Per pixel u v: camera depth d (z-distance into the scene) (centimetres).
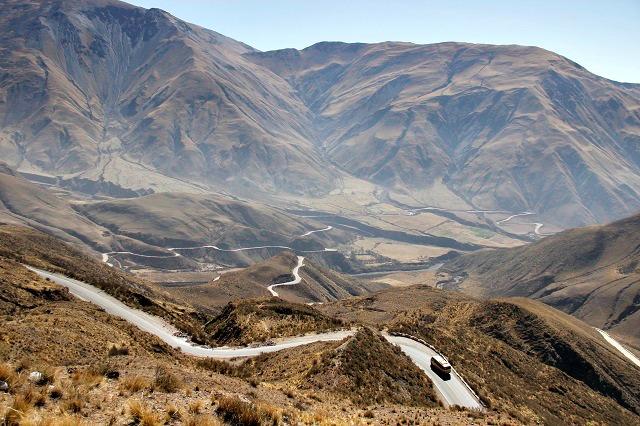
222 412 2066
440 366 5203
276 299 9012
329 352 4459
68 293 6581
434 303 13325
